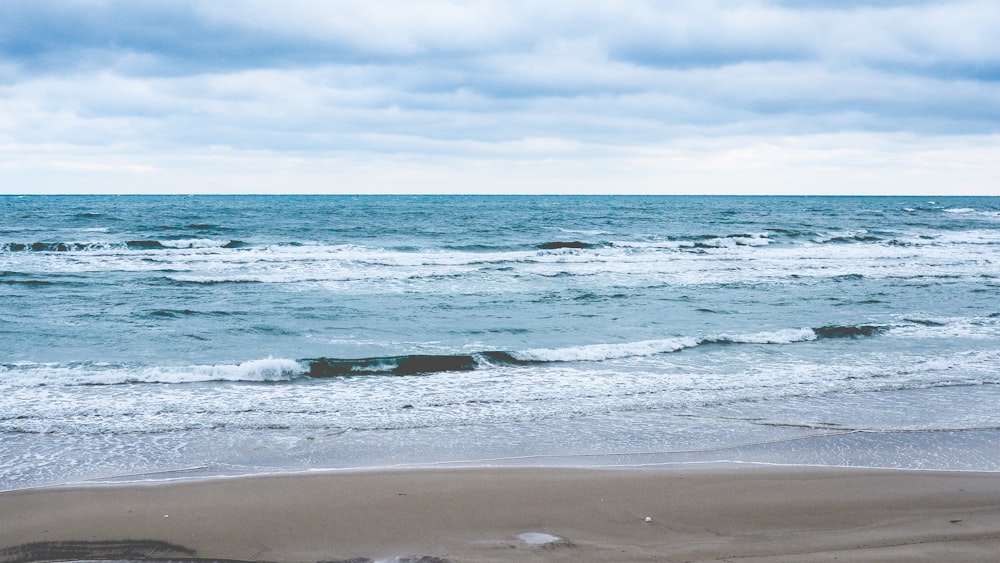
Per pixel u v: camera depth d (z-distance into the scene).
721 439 8.69
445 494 6.73
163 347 13.86
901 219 61.47
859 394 10.87
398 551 5.57
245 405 9.98
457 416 9.59
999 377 11.96
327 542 5.72
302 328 15.76
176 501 6.53
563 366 12.62
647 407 10.09
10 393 10.37
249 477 7.16
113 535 5.81
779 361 13.08
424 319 16.92
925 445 8.47
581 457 7.97
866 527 6.03
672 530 5.96
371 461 7.82
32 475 7.25
